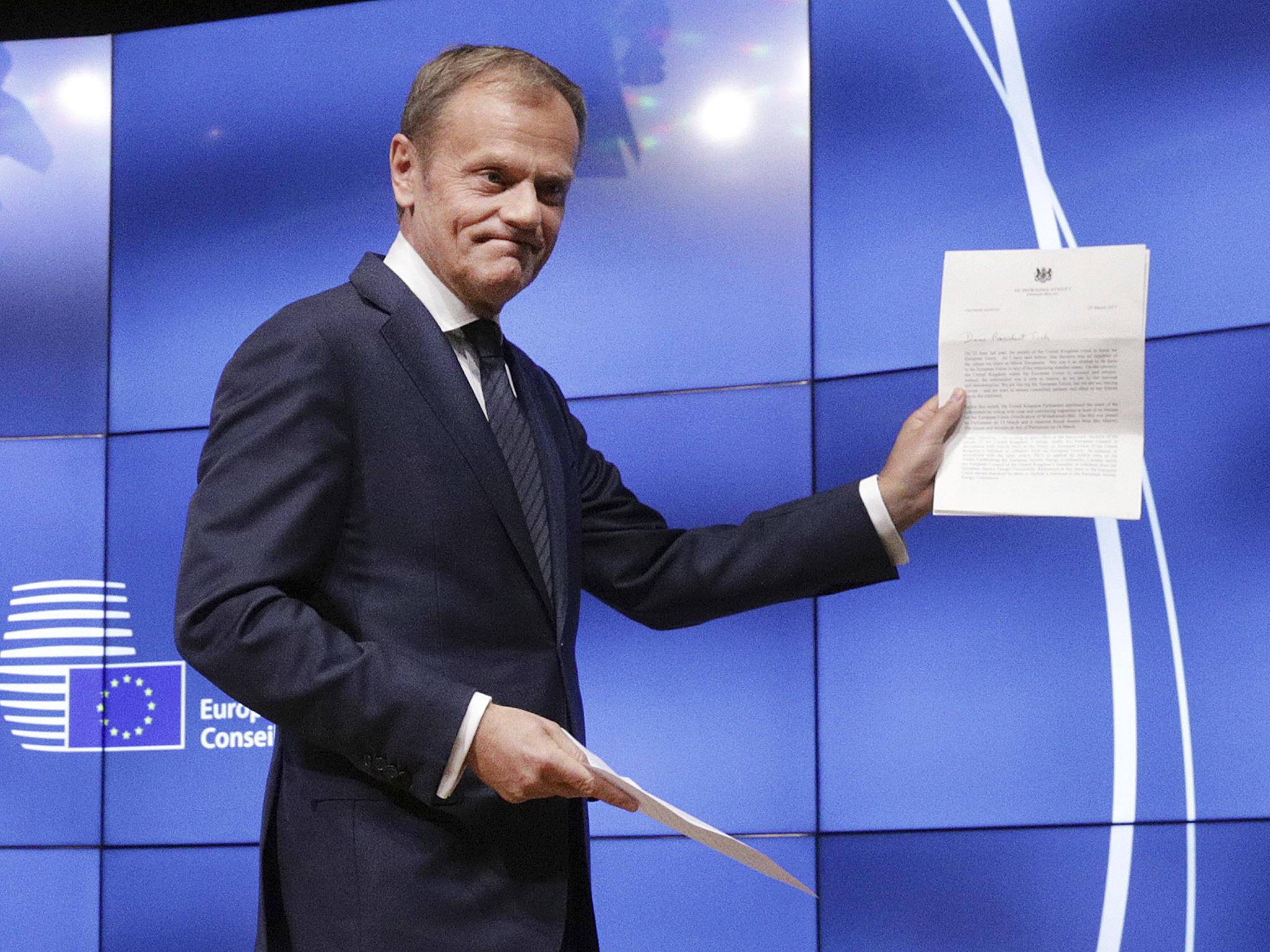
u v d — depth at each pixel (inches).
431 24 121.6
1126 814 99.7
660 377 113.7
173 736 119.2
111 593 121.4
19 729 121.1
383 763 50.1
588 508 66.5
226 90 125.1
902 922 104.1
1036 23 107.0
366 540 54.4
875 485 61.4
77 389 124.3
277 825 55.3
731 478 111.5
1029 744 102.6
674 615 64.6
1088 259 58.4
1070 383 57.9
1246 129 99.7
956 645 105.2
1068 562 103.0
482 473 54.9
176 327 123.5
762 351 112.0
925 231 108.7
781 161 113.2
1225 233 99.8
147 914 117.8
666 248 114.6
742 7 115.1
